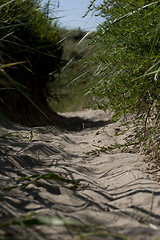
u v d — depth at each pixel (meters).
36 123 4.61
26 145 2.54
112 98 2.56
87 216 1.32
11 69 4.46
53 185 1.80
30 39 4.47
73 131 4.93
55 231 1.11
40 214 1.28
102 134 3.87
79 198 1.62
